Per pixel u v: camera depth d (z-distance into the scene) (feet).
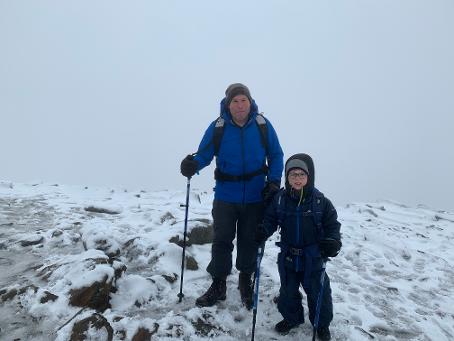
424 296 12.85
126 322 8.80
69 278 9.97
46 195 21.84
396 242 17.16
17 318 8.91
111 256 12.10
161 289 10.59
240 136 10.02
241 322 9.78
